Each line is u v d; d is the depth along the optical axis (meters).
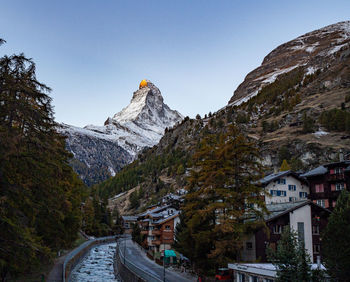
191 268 48.94
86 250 85.12
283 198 57.62
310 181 57.88
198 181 36.06
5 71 21.78
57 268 48.94
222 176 34.12
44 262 47.28
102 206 150.12
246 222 34.12
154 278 39.22
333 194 52.81
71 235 58.38
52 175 25.42
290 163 121.81
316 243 40.34
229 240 32.53
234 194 33.06
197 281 40.47
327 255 24.86
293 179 59.78
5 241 20.31
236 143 35.59
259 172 35.06
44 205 25.22
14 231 20.59
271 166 133.12
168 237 74.06
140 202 199.25
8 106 21.16
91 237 119.81
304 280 20.73
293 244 22.02
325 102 189.38
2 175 21.08
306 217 40.88
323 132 146.12
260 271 27.30
